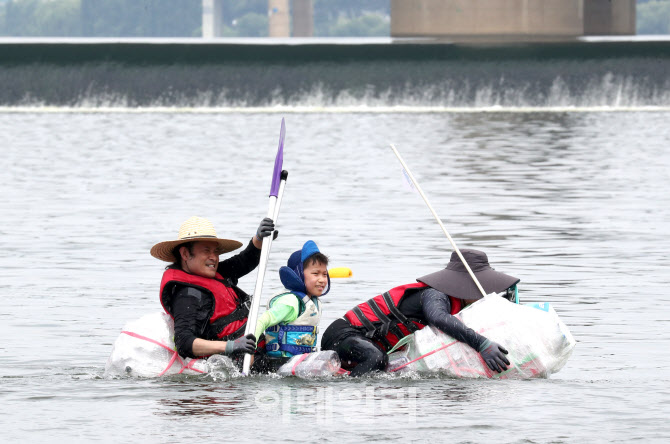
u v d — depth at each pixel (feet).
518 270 127.34
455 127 412.98
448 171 262.47
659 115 472.85
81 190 223.30
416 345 78.02
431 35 580.30
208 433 60.90
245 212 184.34
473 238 154.71
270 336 80.07
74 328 94.68
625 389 72.49
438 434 60.64
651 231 163.02
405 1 586.45
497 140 358.43
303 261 80.07
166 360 77.10
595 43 516.32
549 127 411.95
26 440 59.77
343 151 321.32
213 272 80.33
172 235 158.30
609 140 357.20
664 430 61.57
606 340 89.76
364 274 122.83
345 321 80.84
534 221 174.40
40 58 514.27
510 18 567.18
